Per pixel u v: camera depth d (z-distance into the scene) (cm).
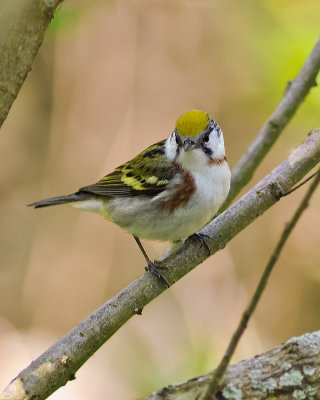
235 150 1396
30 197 1419
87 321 573
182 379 1114
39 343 1268
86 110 1397
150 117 1392
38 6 439
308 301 1323
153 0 1384
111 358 1198
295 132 1223
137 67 1395
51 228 1392
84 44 1389
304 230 1354
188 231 763
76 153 1396
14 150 1437
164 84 1396
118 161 1384
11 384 527
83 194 843
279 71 1184
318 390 498
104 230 1366
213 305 1306
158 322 1272
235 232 682
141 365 1181
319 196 1365
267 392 498
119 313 589
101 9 1370
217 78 1398
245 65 1382
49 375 536
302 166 695
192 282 1323
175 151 757
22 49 447
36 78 1412
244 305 1311
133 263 1358
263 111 1329
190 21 1395
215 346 1209
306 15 1220
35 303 1331
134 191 771
